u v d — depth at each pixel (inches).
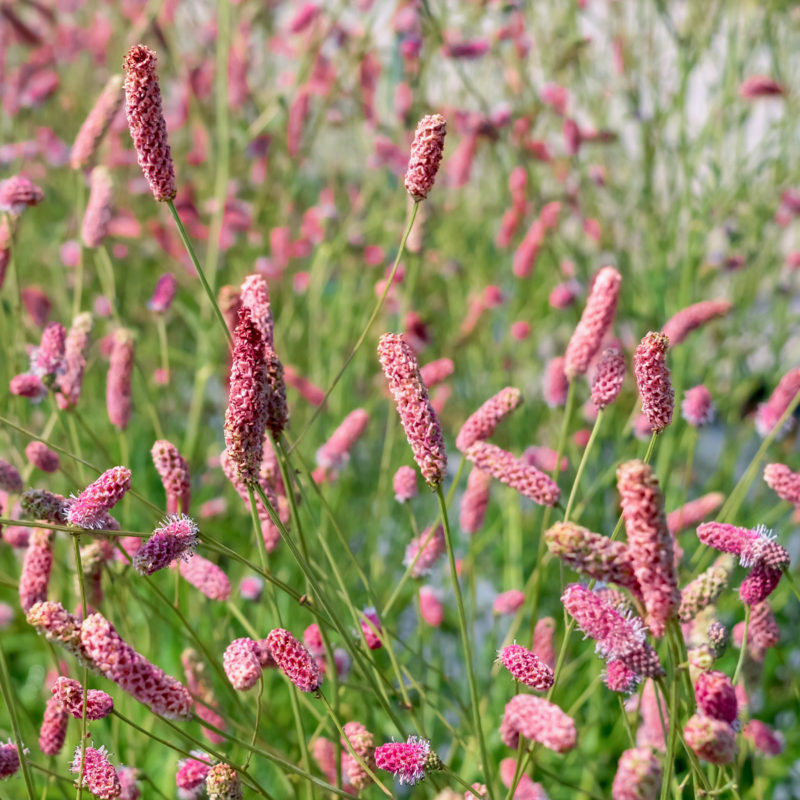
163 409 40.6
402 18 39.6
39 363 25.9
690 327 29.4
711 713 20.2
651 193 42.9
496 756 29.9
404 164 42.4
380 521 35.1
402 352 21.5
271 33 48.9
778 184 43.4
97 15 58.2
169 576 32.2
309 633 24.6
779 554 22.0
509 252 47.1
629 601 22.8
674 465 40.1
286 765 21.5
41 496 22.1
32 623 20.4
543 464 31.2
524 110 43.2
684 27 41.3
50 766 24.7
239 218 40.9
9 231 27.5
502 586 37.9
